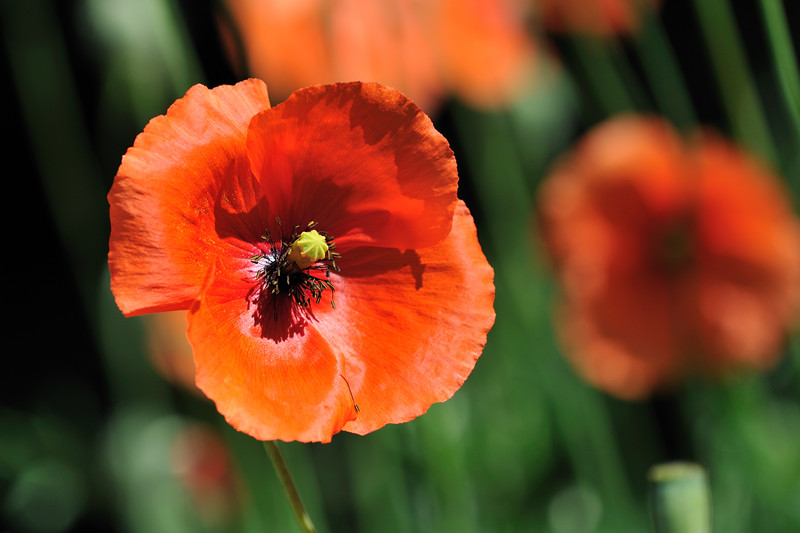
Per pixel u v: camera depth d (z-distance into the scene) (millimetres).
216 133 515
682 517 516
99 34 646
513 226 819
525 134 798
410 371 524
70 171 750
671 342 806
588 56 775
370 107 521
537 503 839
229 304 522
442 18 704
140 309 500
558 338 796
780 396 895
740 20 1008
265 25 649
